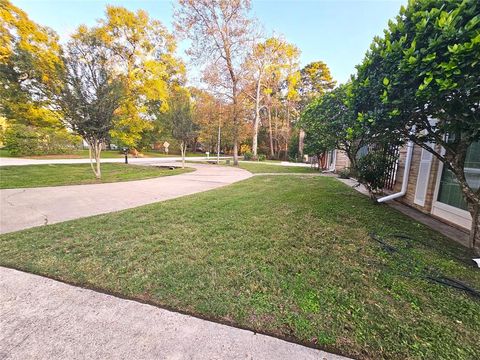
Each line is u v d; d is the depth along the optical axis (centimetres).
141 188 705
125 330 151
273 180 904
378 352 136
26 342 140
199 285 200
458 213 365
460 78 188
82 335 146
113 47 1325
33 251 262
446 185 404
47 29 1131
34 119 1177
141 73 1444
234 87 1717
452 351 136
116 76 1106
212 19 1555
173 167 1435
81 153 2173
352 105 320
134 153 2442
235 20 1570
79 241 292
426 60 195
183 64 1703
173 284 201
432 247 284
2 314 163
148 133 1875
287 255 257
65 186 709
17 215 407
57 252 261
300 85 3083
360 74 298
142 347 138
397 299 183
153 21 1471
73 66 733
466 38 182
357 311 169
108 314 165
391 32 250
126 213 421
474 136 228
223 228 343
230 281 206
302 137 2541
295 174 1162
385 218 400
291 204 488
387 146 516
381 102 260
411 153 502
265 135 3288
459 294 192
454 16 185
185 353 134
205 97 1853
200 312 168
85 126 768
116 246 278
